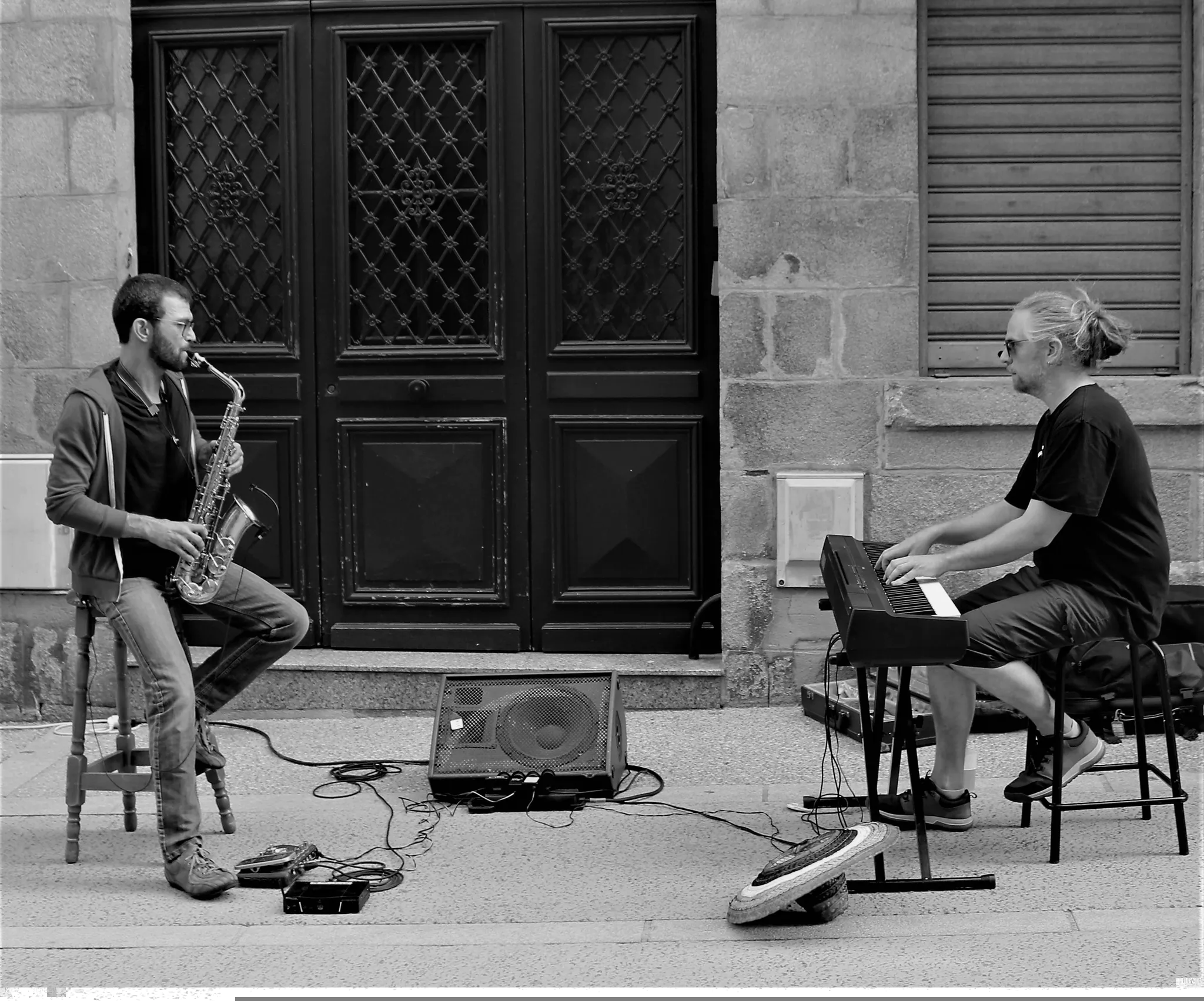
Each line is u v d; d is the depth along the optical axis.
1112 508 4.05
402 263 5.93
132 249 5.90
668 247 5.84
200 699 4.48
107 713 5.94
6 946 3.67
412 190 5.91
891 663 3.67
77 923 3.82
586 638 5.94
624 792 4.79
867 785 4.33
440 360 5.91
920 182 5.61
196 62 5.95
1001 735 5.31
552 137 5.80
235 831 4.50
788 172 5.52
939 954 3.46
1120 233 5.65
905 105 5.48
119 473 4.20
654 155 5.80
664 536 5.91
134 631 4.12
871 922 3.67
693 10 5.73
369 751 5.33
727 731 5.41
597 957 3.50
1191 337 5.65
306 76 5.88
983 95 5.62
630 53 5.78
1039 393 4.17
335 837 4.43
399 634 5.99
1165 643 4.96
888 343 5.55
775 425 5.59
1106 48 5.61
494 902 3.89
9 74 5.76
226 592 4.47
